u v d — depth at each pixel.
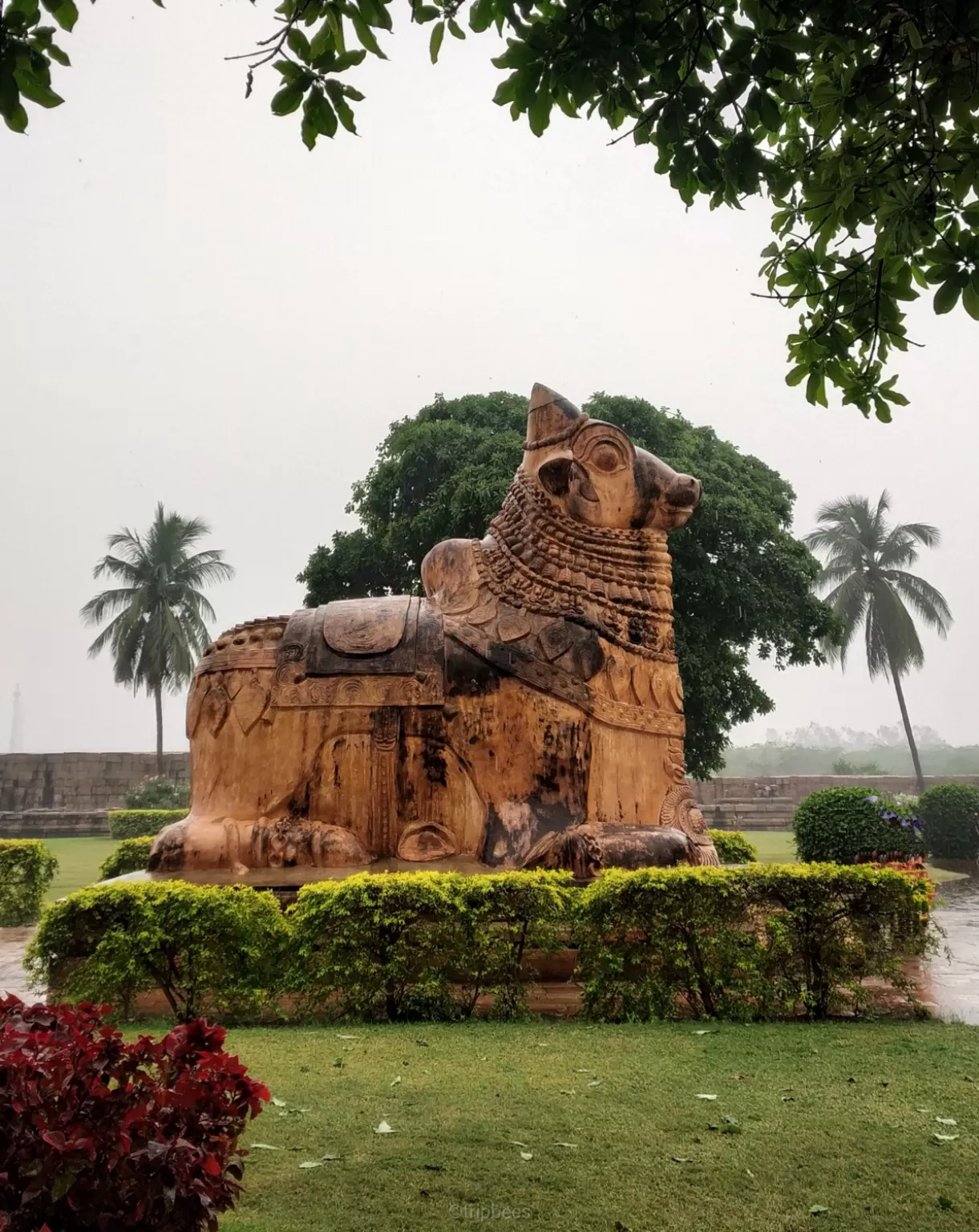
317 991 5.68
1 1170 2.18
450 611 7.97
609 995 5.71
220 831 7.18
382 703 7.50
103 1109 2.32
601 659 7.72
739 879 5.75
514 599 7.90
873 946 5.69
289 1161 3.44
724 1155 3.49
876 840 12.09
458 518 15.09
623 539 8.20
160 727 30.92
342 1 3.68
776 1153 3.51
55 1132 2.19
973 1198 3.15
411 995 5.70
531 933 5.81
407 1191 3.20
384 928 5.70
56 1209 2.19
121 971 5.48
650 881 5.73
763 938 5.73
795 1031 5.25
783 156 4.79
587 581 7.98
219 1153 2.45
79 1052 2.44
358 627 7.77
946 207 4.34
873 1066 4.56
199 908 5.63
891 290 4.82
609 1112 3.92
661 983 5.68
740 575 15.38
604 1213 3.05
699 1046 4.93
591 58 4.00
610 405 16.42
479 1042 5.02
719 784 30.03
